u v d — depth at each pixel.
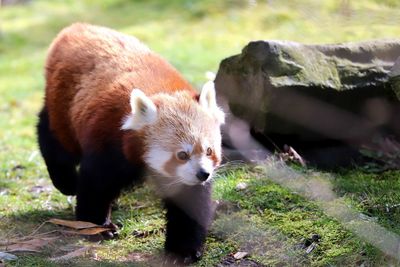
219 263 8.76
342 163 11.05
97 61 9.93
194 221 8.98
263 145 11.24
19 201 11.46
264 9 23.69
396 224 8.76
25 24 30.72
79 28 10.94
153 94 9.03
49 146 10.99
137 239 9.54
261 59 10.61
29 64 24.88
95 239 9.55
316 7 14.30
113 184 9.23
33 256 8.84
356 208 9.25
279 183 10.13
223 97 11.51
